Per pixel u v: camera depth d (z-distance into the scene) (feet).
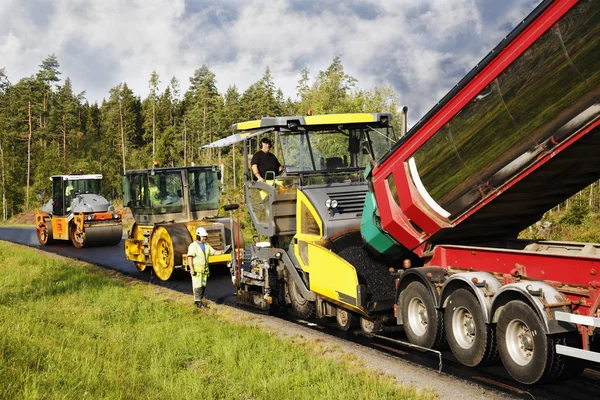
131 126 341.62
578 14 18.99
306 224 33.19
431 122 25.46
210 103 285.23
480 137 23.43
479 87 22.93
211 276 53.11
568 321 19.54
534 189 24.11
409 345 26.86
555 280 21.08
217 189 58.08
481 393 20.70
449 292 25.12
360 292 27.84
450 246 26.35
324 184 33.96
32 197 242.78
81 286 44.75
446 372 23.72
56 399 19.11
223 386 22.43
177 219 55.88
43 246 83.20
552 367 20.18
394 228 28.04
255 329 31.35
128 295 41.83
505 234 29.25
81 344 27.02
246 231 81.87
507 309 21.86
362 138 35.58
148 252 54.95
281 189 34.86
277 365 24.26
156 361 25.05
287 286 36.40
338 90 153.69
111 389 20.70
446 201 25.64
